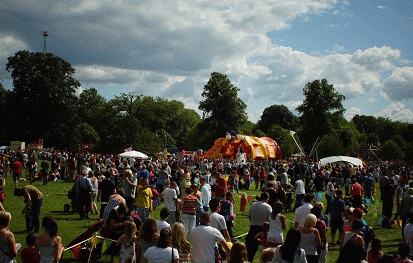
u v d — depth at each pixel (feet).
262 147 186.80
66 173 104.53
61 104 229.66
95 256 35.04
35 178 96.17
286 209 70.33
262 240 31.42
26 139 224.12
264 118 411.75
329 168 126.72
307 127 248.32
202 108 265.95
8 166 107.65
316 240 26.61
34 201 43.37
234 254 20.44
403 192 62.44
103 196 49.37
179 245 23.98
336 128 251.60
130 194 50.75
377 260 27.12
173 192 44.80
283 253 21.67
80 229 47.75
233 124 263.29
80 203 54.34
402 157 327.06
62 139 229.04
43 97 224.53
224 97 261.65
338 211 44.27
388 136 511.40
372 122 541.34
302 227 26.94
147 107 298.76
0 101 245.65
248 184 108.58
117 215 34.01
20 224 49.06
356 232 27.17
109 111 272.31
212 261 24.50
